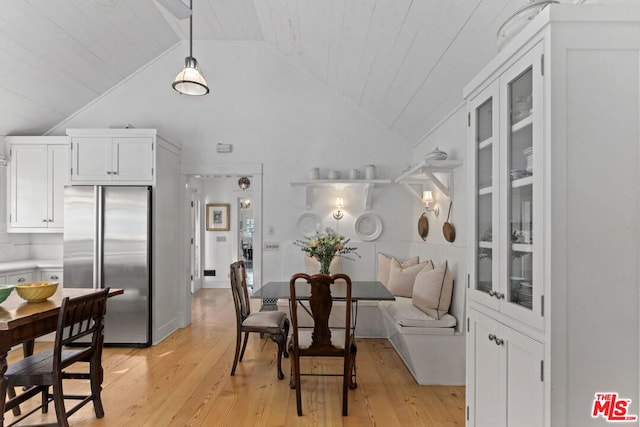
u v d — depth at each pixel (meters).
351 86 4.26
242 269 3.49
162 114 4.73
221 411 2.53
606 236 1.23
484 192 1.76
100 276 3.90
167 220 4.36
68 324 2.20
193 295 6.69
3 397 1.97
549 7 1.21
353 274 4.70
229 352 3.72
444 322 3.02
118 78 4.61
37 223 4.31
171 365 3.37
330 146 4.76
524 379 1.39
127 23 3.86
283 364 3.42
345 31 3.15
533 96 1.32
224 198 7.58
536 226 1.30
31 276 4.12
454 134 3.41
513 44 1.43
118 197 3.93
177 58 4.73
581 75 1.23
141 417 2.45
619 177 1.23
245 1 3.90
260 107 4.77
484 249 1.77
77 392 2.83
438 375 2.99
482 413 1.74
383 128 4.77
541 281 1.27
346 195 4.77
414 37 2.67
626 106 1.23
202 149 4.75
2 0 2.96
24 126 4.38
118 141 4.02
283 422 2.39
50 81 3.96
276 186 4.76
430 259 3.97
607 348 1.22
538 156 1.29
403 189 4.76
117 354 3.67
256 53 4.77
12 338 2.00
